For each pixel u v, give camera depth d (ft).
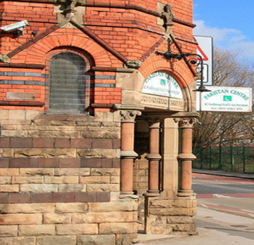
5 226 31.73
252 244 35.94
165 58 36.81
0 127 32.04
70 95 33.81
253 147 153.58
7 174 31.91
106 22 33.71
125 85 33.65
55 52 33.58
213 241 36.58
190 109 39.32
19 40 32.68
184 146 39.42
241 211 62.54
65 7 33.58
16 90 32.40
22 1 33.14
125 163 33.42
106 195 32.89
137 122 45.78
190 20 39.60
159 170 41.50
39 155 32.32
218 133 178.70
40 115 32.83
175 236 38.14
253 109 158.92
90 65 33.91
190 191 39.32
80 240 32.40
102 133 33.14
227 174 149.38
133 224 33.19
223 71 165.48
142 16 35.27
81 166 32.73
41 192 32.19
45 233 32.12
